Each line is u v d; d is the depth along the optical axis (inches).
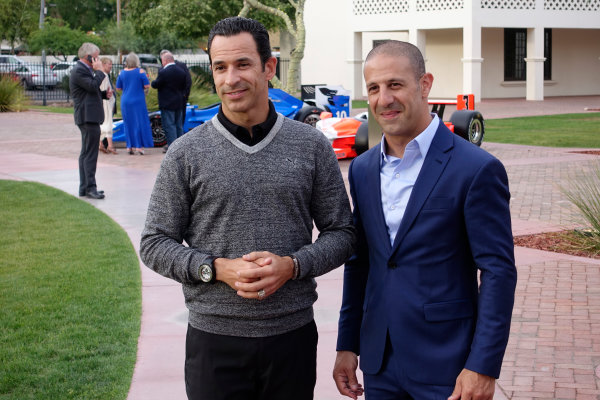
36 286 231.6
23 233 305.6
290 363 101.3
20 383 160.1
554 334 189.8
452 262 97.5
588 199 307.6
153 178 446.3
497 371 92.8
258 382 102.4
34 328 194.1
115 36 1935.3
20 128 828.6
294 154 101.0
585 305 211.6
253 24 99.9
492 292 93.8
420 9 1190.9
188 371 103.7
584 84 1409.9
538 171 459.8
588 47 1400.1
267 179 98.9
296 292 101.0
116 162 523.2
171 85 546.9
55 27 2065.7
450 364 96.0
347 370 110.9
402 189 100.0
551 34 1365.7
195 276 97.5
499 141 642.2
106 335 189.8
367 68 99.9
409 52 98.7
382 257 101.1
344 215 105.2
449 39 1301.7
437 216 96.4
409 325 97.9
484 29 1302.9
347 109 613.3
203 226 100.6
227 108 99.5
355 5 1264.8
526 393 156.7
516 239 291.9
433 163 97.8
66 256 268.2
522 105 1135.6
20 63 1756.9
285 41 1457.9
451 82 1312.7
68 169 494.6
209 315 99.8
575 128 758.5
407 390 99.0
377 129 373.1
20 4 2090.3
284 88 873.5
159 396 155.3
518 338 187.9
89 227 315.9
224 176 98.3
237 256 99.1
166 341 186.9
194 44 1977.1
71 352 177.3
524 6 1184.2
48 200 377.7
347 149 511.2
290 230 100.5
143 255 102.0
